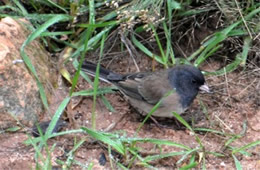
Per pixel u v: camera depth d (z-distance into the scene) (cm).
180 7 981
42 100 866
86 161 806
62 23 1024
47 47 998
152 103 900
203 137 873
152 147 838
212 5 1016
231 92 959
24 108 848
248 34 990
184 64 938
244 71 983
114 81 927
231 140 843
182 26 1038
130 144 820
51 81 937
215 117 915
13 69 839
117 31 1016
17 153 804
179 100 891
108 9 1015
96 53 1018
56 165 791
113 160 802
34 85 864
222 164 815
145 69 1012
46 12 1034
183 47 1038
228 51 1018
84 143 834
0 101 830
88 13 1009
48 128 811
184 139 869
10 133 839
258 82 969
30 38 885
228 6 1003
